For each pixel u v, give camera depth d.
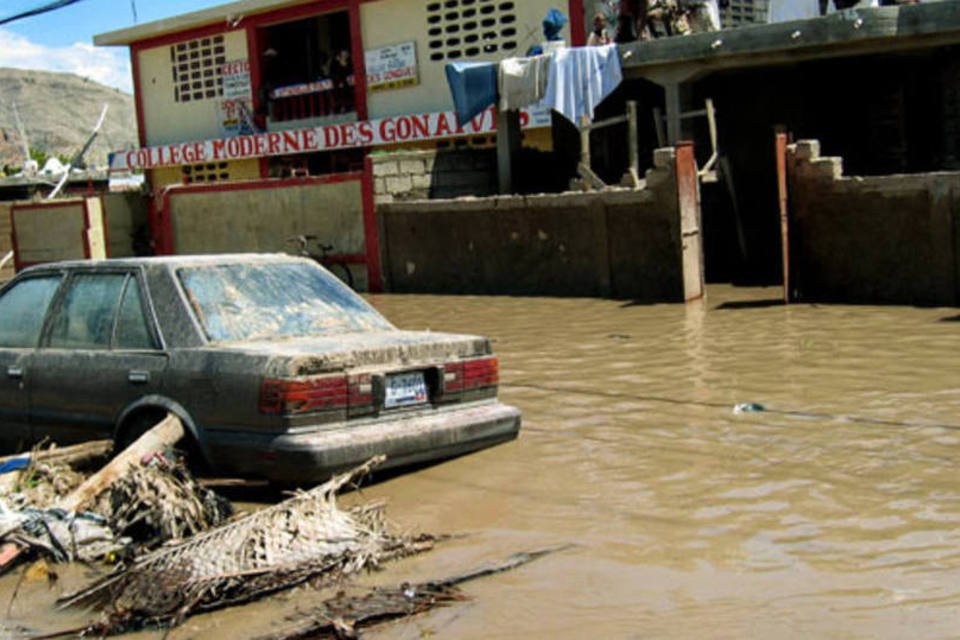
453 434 6.43
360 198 17.95
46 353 7.01
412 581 4.81
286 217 19.23
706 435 7.16
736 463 6.45
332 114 24.86
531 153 19.08
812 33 14.77
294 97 25.72
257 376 5.88
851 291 12.98
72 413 6.80
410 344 6.35
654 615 4.31
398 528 5.51
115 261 7.02
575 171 19.75
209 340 6.32
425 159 18.34
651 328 11.92
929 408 7.56
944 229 12.07
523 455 6.88
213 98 26.89
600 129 19.44
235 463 5.98
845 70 17.66
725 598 4.45
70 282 7.16
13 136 111.81
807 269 13.33
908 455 6.42
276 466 5.81
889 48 14.90
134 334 6.61
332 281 7.28
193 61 27.14
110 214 23.16
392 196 17.84
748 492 5.87
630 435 7.27
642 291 14.32
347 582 4.82
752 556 4.92
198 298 6.57
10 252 24.61
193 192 20.84
